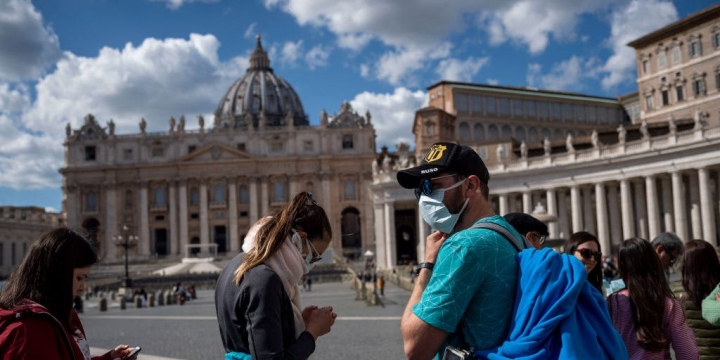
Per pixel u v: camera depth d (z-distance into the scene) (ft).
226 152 411.95
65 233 15.92
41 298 15.03
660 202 195.11
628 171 172.86
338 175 414.41
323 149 415.44
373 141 418.51
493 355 13.06
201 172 411.34
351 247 417.28
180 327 92.53
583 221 204.33
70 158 417.49
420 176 15.62
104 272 351.67
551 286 12.96
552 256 13.47
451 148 15.88
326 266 301.43
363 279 202.59
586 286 13.67
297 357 15.55
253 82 589.73
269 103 581.53
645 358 20.17
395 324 82.84
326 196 410.52
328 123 419.95
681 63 234.99
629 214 172.96
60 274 15.31
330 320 17.35
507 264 13.50
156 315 122.72
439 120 301.22
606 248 177.27
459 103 322.14
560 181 189.26
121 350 18.38
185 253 396.78
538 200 209.15
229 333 15.96
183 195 409.69
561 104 348.18
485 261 13.24
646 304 20.01
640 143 170.91
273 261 16.39
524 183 198.49
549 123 343.67
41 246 15.47
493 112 329.72
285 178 414.21
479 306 13.34
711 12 219.41
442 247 13.80
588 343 12.96
